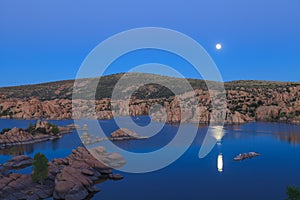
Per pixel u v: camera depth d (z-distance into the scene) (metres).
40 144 169.75
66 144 167.62
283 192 76.50
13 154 140.62
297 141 163.25
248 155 124.44
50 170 85.19
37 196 71.12
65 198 69.69
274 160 116.50
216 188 80.44
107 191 77.38
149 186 82.00
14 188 71.88
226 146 150.62
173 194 75.00
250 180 88.19
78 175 78.19
